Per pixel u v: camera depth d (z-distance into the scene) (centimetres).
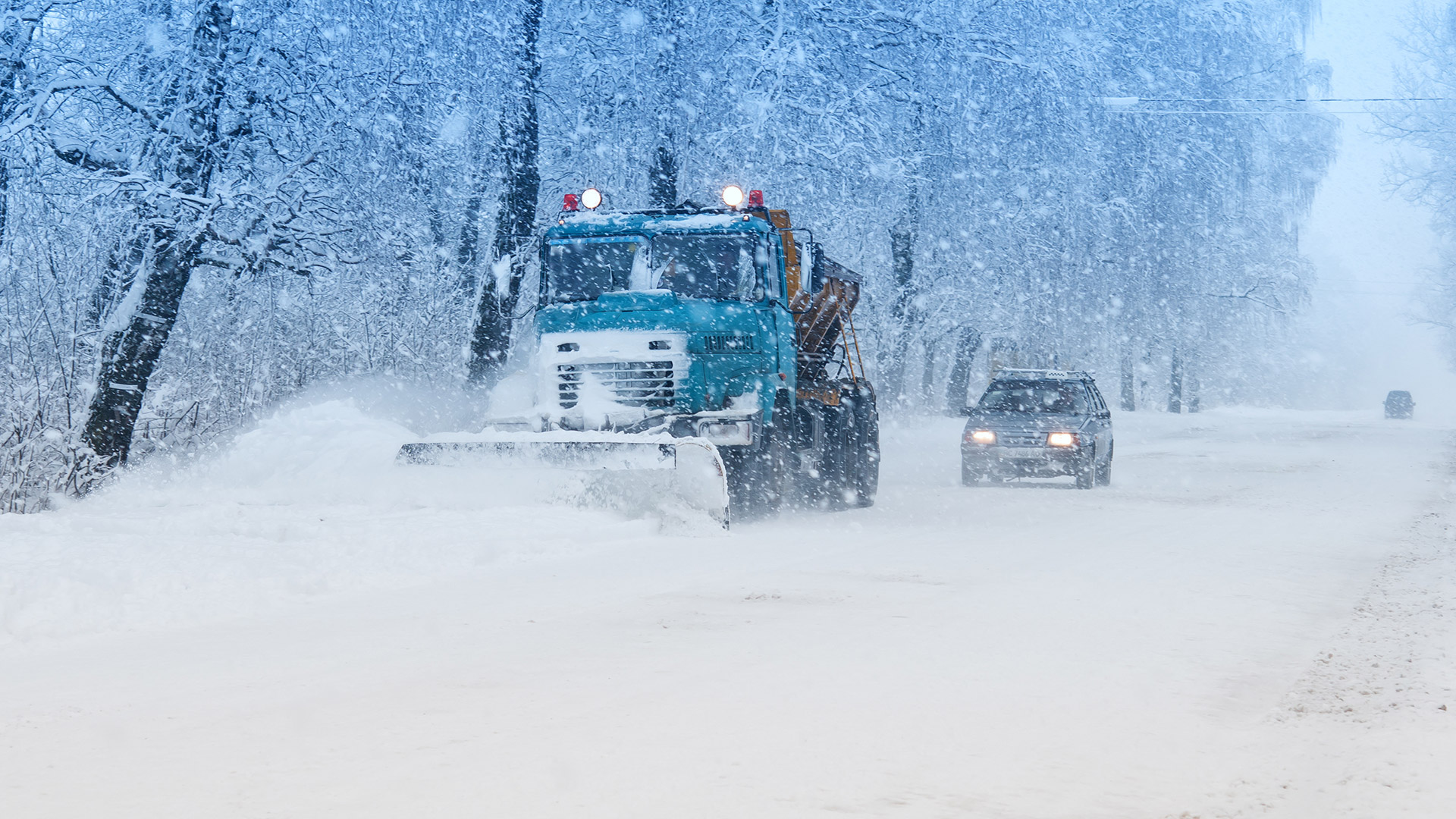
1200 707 963
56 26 2997
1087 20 5681
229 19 2959
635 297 2614
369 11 3231
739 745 833
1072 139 5403
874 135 4191
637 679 1042
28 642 1220
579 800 709
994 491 3675
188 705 947
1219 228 7350
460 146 3759
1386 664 1136
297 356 3616
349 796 714
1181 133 6706
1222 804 719
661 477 2230
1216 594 1571
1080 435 3741
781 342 2708
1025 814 693
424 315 3984
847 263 5131
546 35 3850
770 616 1368
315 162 3073
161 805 699
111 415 2823
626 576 1683
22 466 2584
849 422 3092
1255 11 6975
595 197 2723
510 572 1716
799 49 3922
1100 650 1190
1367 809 711
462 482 2331
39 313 2861
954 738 856
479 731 868
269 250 2911
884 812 691
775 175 4044
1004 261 6225
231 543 1825
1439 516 2766
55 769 773
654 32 3844
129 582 1481
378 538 1872
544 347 2631
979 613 1394
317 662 1115
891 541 2166
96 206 2962
